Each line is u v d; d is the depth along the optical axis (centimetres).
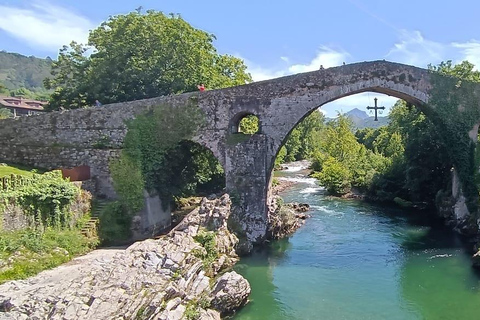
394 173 3909
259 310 1619
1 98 6800
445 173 3378
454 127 2581
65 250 1889
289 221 2778
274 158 2555
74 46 3938
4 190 1852
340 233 2745
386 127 7269
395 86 2536
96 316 1236
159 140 2600
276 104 2528
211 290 1577
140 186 2469
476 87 2569
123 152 2533
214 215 2089
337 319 1544
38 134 2708
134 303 1312
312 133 8906
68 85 3884
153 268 1515
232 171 2494
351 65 2520
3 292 1412
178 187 2842
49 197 1959
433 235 2675
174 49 3216
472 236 2511
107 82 3291
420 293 1773
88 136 2664
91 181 2483
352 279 1941
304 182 5166
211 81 3425
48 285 1473
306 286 1856
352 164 4747
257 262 2175
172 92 3192
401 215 3275
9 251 1703
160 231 2569
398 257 2248
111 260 1645
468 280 1906
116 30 3344
